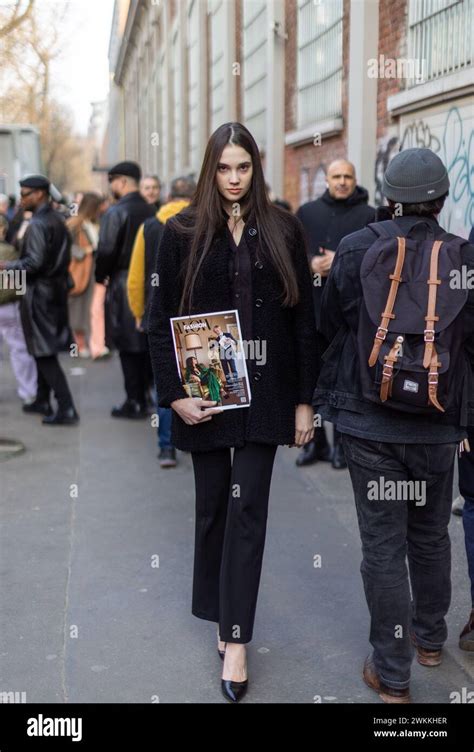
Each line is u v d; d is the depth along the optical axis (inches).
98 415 304.8
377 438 116.1
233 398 124.3
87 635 143.9
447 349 109.8
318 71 382.9
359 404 117.6
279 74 444.1
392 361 109.1
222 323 123.9
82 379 376.2
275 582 163.2
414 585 131.4
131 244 282.5
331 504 205.6
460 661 134.6
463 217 243.3
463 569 164.4
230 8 542.0
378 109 311.1
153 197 327.6
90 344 434.9
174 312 127.3
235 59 546.6
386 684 123.0
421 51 271.1
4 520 197.8
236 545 125.6
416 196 115.3
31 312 279.6
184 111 678.5
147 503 209.5
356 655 137.3
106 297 289.6
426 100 262.4
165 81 677.9
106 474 233.5
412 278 111.0
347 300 117.0
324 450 239.9
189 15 655.8
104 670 133.1
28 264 272.5
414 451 117.1
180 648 139.9
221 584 126.5
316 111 388.2
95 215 416.2
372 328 111.5
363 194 226.5
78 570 169.8
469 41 239.9
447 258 111.3
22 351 312.7
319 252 223.6
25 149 542.9
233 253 124.1
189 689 128.1
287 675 131.5
